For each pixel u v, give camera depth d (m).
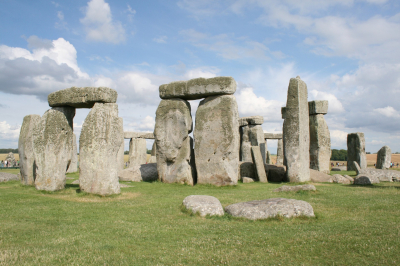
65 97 10.81
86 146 10.12
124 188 12.49
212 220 6.74
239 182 15.85
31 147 12.70
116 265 4.34
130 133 28.59
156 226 6.32
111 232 5.91
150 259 4.58
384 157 23.08
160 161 15.32
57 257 4.58
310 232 5.72
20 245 5.12
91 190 9.97
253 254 4.76
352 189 11.55
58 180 10.86
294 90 15.11
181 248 5.05
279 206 6.88
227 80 14.02
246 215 6.77
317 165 19.33
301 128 15.05
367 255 4.62
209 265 4.40
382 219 6.73
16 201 8.92
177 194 10.93
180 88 14.83
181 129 14.89
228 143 13.88
